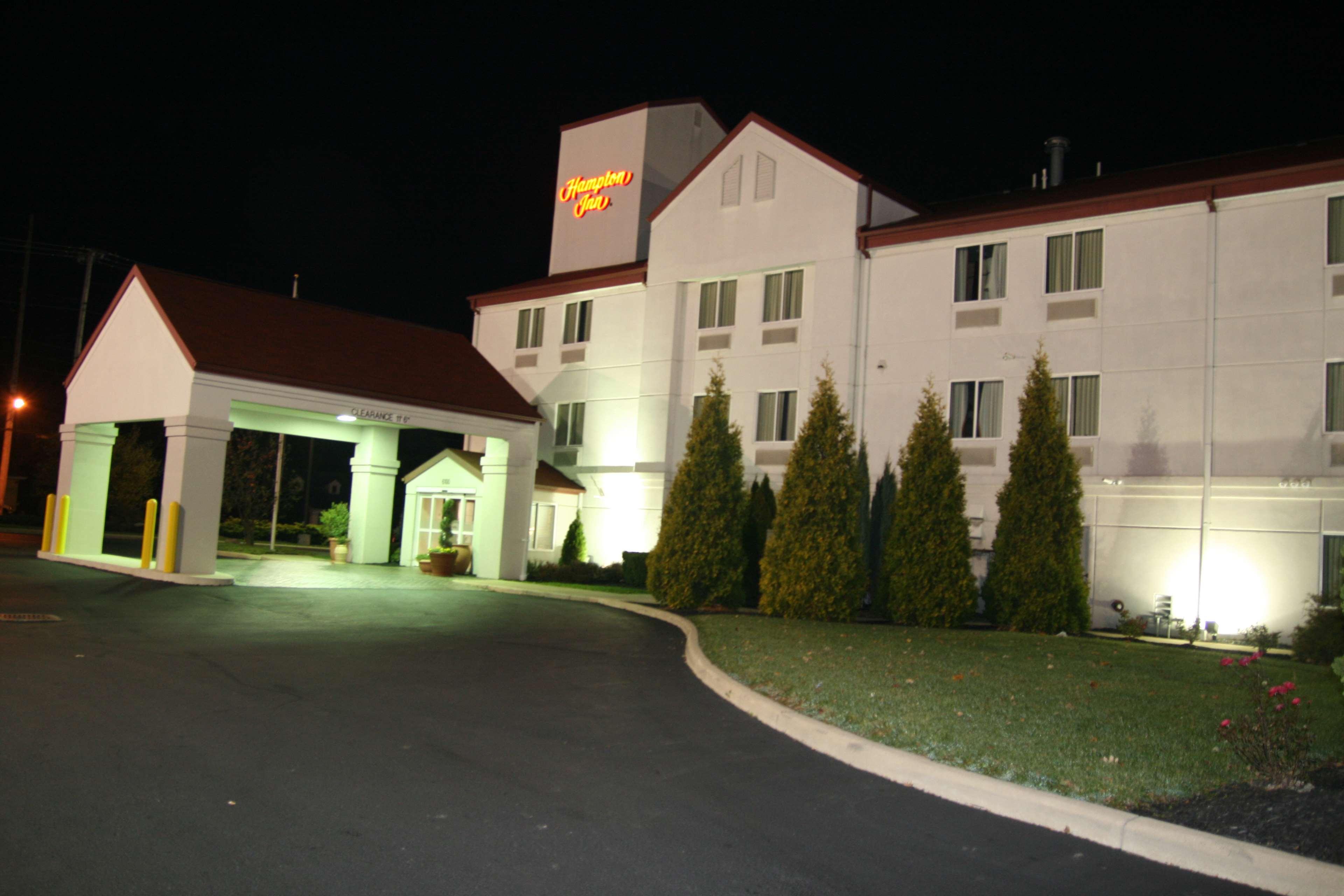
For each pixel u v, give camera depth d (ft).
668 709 31.35
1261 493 60.08
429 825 18.97
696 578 66.44
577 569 86.22
